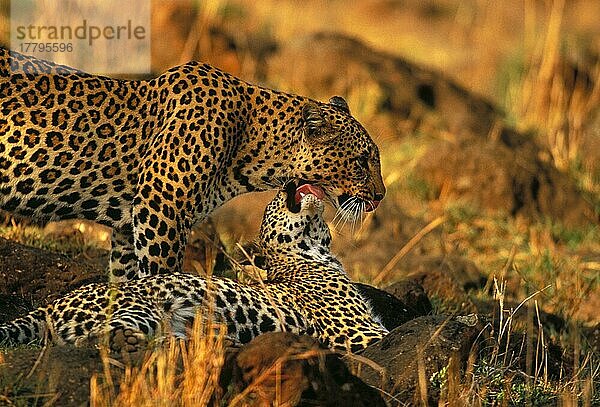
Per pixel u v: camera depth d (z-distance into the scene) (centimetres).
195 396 867
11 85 1158
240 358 884
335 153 1230
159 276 1055
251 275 1183
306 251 1233
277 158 1230
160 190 1167
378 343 1034
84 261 1341
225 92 1201
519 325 1327
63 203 1189
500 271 1738
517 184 2053
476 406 962
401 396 966
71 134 1170
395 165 2141
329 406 866
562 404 1009
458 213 1967
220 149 1184
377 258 1686
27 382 893
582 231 2023
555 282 1656
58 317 1008
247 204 1753
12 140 1153
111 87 1191
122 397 856
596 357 1285
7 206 1177
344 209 1252
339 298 1159
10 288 1181
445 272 1596
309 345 888
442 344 1014
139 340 955
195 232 1397
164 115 1189
